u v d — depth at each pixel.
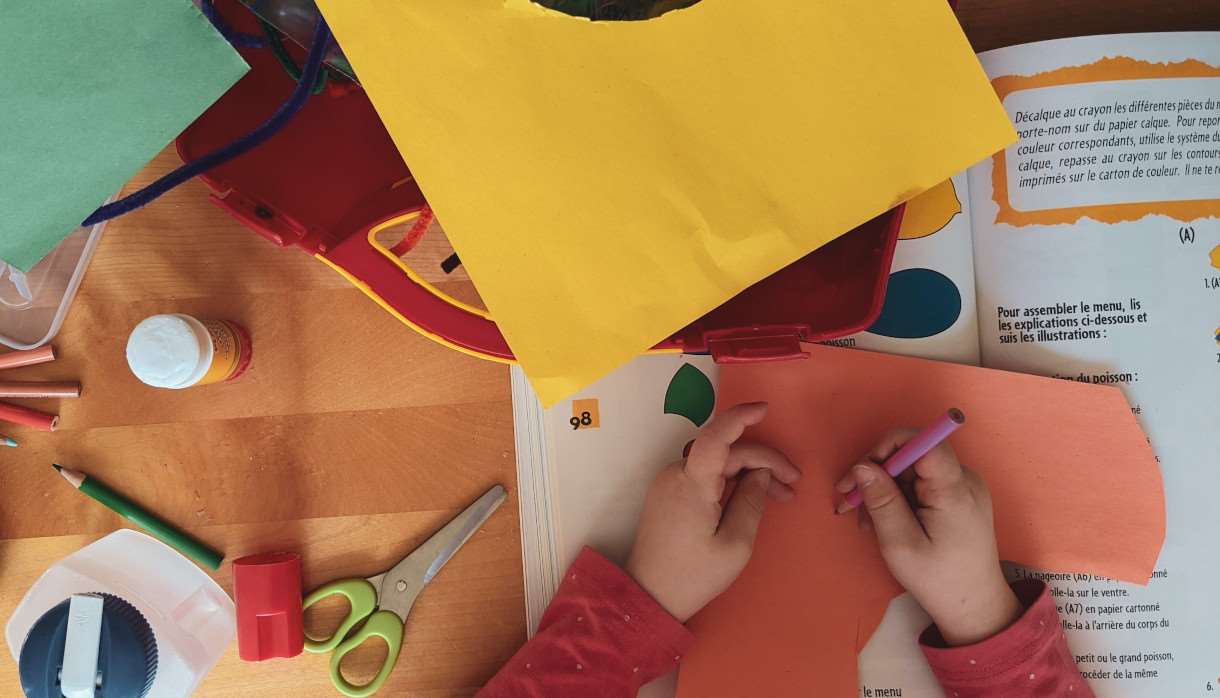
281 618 0.39
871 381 0.42
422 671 0.41
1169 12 0.42
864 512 0.42
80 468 0.42
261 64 0.34
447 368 0.42
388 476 0.42
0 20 0.20
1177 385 0.41
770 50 0.23
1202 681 0.40
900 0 0.23
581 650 0.39
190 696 0.41
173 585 0.40
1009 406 0.41
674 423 0.42
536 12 0.21
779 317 0.36
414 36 0.22
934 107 0.24
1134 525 0.41
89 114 0.22
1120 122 0.41
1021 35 0.42
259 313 0.42
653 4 0.28
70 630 0.35
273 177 0.35
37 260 0.24
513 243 0.23
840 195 0.24
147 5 0.21
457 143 0.22
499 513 0.42
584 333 0.23
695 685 0.41
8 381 0.42
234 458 0.42
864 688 0.41
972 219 0.42
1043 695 0.38
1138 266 0.41
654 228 0.23
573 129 0.22
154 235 0.42
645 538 0.40
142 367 0.36
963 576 0.39
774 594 0.41
